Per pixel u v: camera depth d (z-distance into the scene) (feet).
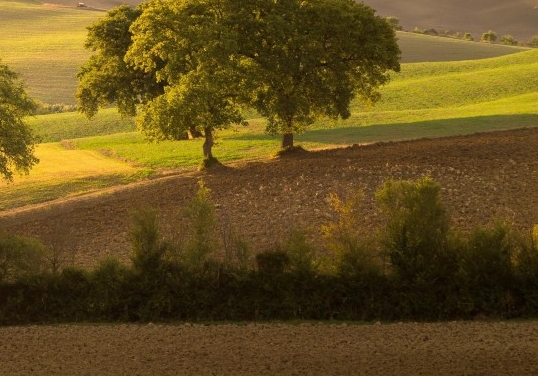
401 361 134.21
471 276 166.91
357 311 168.35
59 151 454.40
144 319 171.42
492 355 135.95
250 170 321.52
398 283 168.14
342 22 323.37
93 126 568.41
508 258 168.25
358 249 173.17
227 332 156.76
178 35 323.98
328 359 136.46
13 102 293.43
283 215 255.70
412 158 314.76
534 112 465.88
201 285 173.78
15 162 301.43
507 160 302.86
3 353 145.28
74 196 321.52
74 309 174.81
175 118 313.94
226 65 313.53
